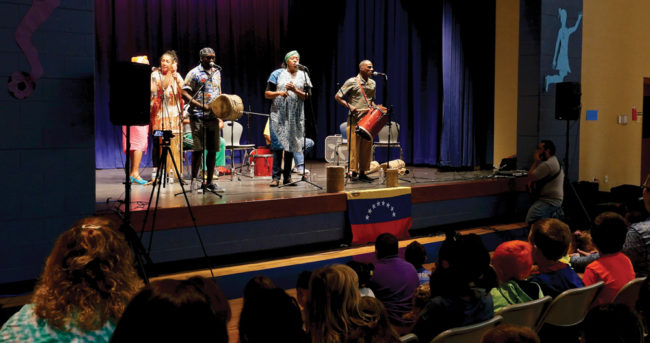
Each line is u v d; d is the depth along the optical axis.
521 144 7.49
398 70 9.40
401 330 3.42
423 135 9.31
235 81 9.20
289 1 9.57
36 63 4.24
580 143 8.25
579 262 4.18
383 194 5.84
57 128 4.34
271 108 5.99
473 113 8.71
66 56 4.34
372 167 7.30
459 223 6.84
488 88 8.83
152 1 8.44
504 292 2.75
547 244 2.93
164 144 4.26
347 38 9.62
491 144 8.92
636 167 9.28
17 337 1.54
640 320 1.74
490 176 7.22
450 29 8.41
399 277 3.47
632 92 9.05
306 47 9.72
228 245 5.01
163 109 6.37
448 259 2.40
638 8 8.98
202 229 4.86
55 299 1.55
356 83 6.60
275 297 1.90
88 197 4.47
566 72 7.56
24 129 4.23
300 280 3.03
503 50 8.86
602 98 8.51
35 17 4.22
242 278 4.73
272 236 5.24
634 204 5.64
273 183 6.11
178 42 8.66
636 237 3.30
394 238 3.59
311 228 5.48
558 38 7.44
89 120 4.45
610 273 3.01
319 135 9.88
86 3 4.39
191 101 5.62
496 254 3.13
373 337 1.64
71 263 1.57
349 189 5.89
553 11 7.35
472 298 2.37
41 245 4.34
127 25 8.25
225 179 6.96
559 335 2.91
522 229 6.69
